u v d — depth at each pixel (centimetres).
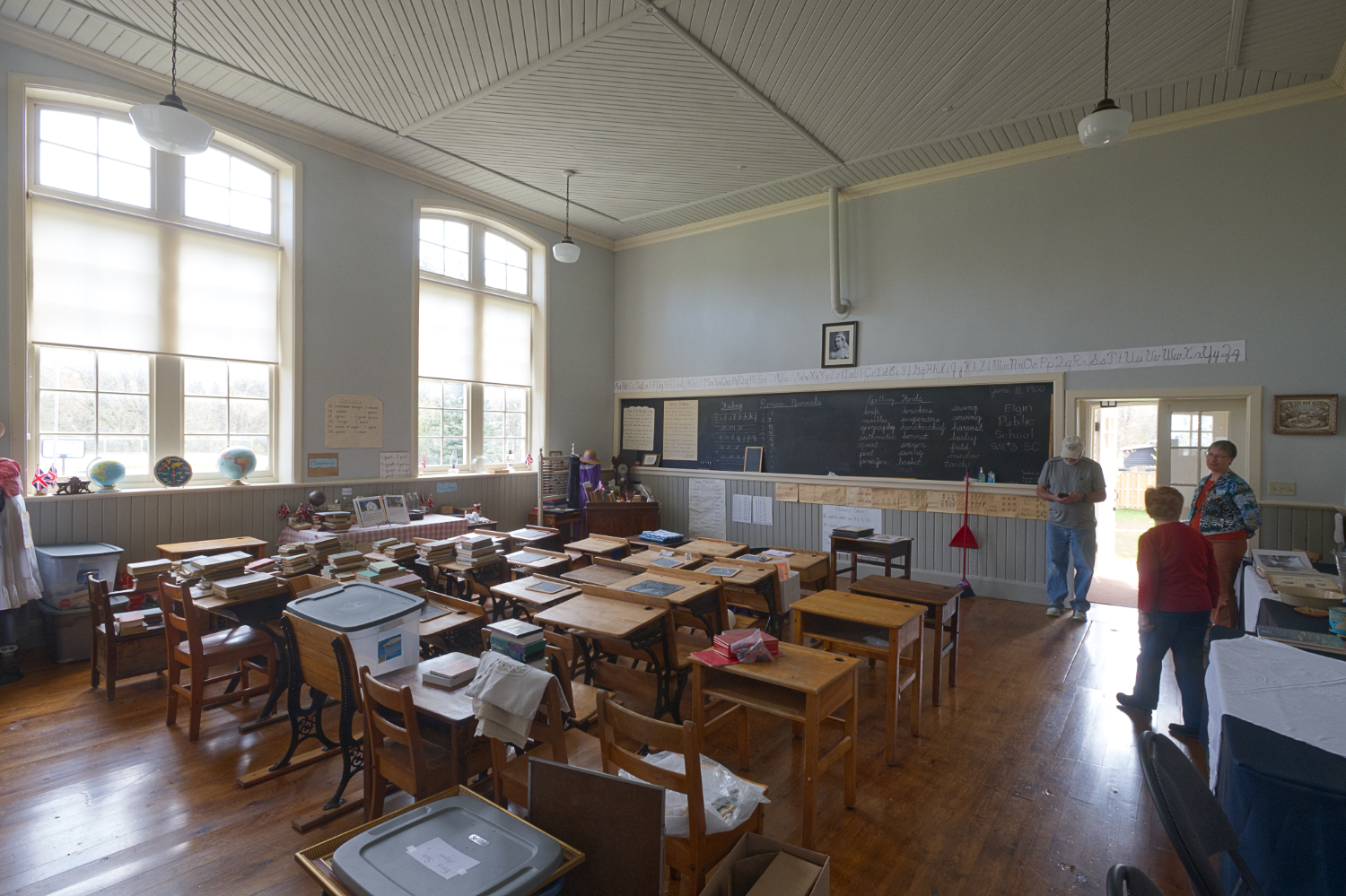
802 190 667
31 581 384
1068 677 403
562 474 774
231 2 374
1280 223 468
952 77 443
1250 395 478
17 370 414
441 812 155
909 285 625
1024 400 570
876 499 645
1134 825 252
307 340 550
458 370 684
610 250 848
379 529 536
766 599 373
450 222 681
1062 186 548
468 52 423
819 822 253
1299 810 149
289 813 254
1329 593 293
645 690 303
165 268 486
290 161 536
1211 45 404
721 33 398
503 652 238
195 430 505
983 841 242
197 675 310
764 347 720
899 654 301
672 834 190
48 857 226
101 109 456
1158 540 332
